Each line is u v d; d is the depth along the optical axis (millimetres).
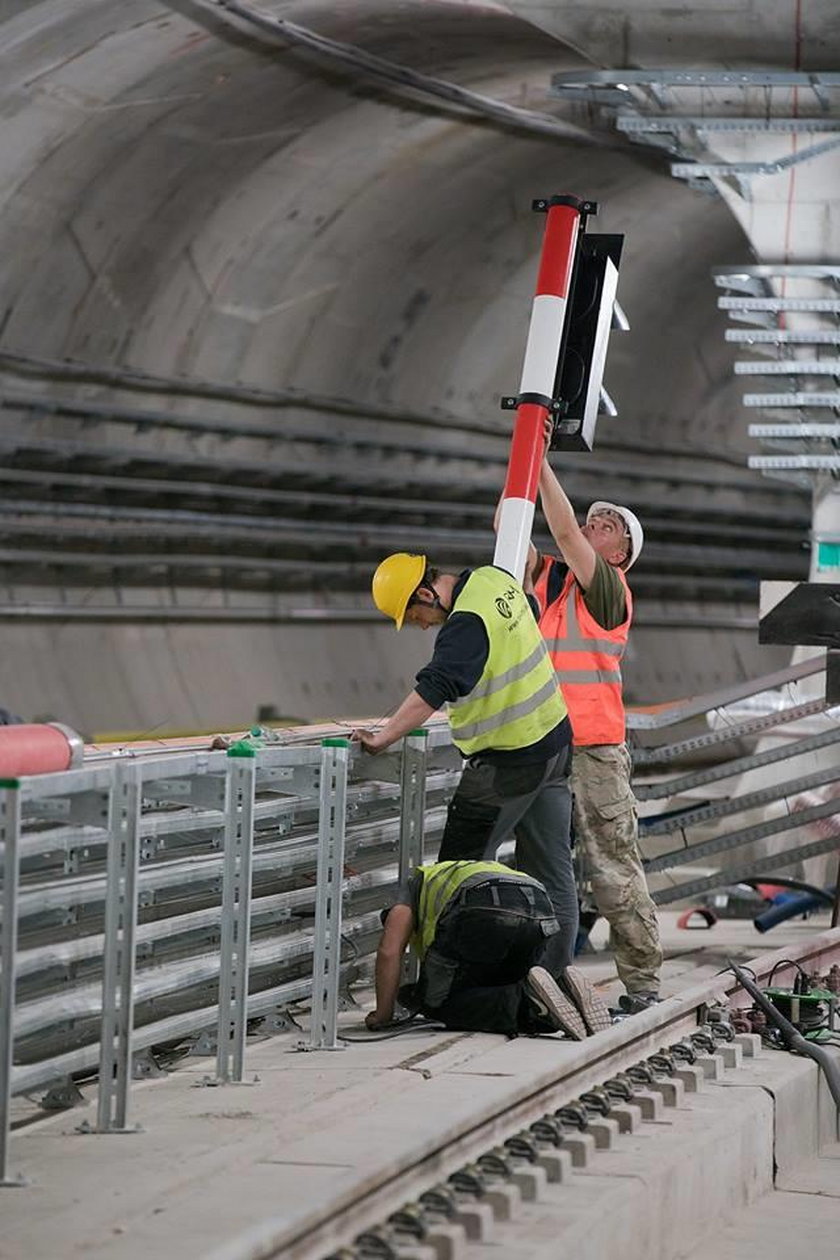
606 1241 20516
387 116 72000
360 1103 23125
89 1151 20562
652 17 51438
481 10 62562
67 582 75375
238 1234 17141
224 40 60656
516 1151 22125
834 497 54938
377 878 30859
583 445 31234
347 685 90812
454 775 34250
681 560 115438
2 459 69750
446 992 28891
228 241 74688
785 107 52250
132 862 21469
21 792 19109
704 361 112000
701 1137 24609
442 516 95688
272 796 28656
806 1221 25750
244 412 81188
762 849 51500
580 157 83125
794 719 42375
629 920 32125
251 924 27172
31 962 20672
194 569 81875
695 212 94688
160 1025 24312
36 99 59125
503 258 89375
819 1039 32875
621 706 32406
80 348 71625
